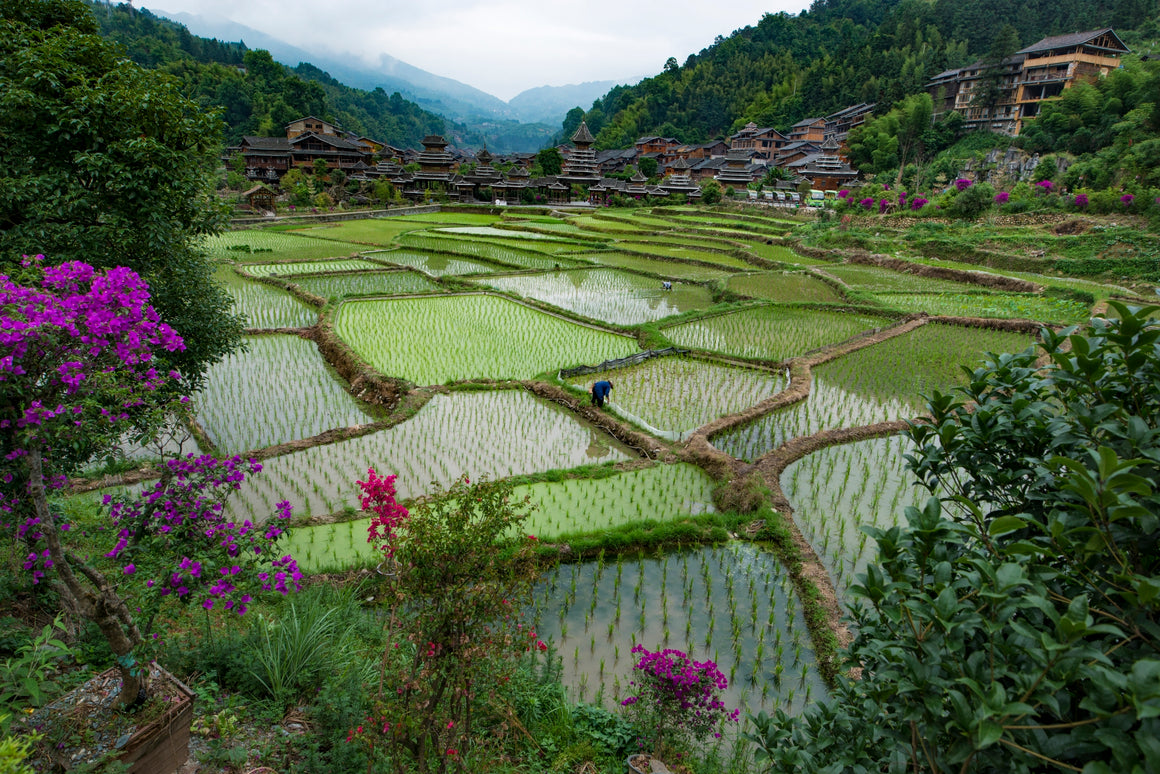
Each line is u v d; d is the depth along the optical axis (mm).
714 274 37281
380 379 17859
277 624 6770
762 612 9195
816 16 155625
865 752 3520
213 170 11000
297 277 33750
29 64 8328
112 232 8742
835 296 30844
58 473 5312
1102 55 70938
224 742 5023
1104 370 3246
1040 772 2801
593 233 53812
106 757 4020
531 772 5535
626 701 6504
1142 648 2582
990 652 2748
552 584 9586
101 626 4254
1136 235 33531
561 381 17922
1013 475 3635
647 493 12508
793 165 85688
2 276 4273
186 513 4938
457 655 4297
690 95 138375
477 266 39562
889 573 3189
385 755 5008
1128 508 2510
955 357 21188
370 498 4816
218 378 19188
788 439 14672
